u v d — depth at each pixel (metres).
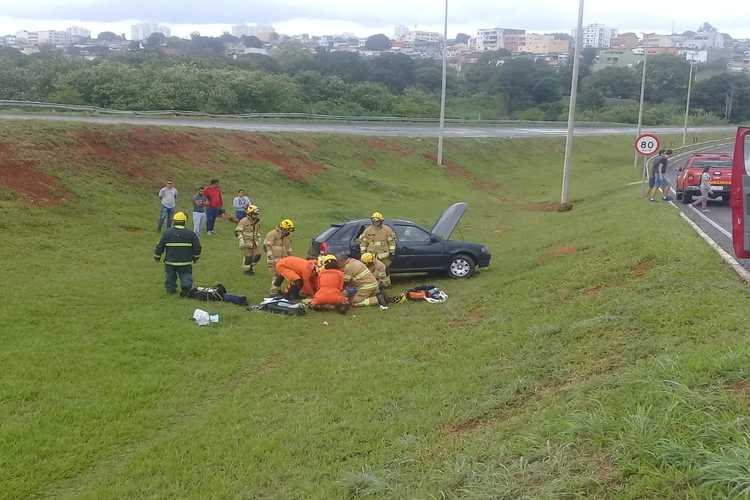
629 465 4.24
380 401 7.39
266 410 7.33
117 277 13.45
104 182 21.62
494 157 46.81
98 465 6.20
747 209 10.04
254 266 15.30
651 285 9.54
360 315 11.58
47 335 9.40
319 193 28.81
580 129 68.69
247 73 60.38
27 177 19.27
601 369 6.87
